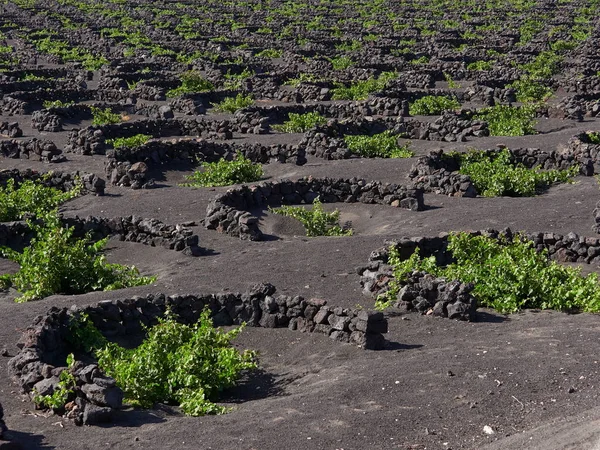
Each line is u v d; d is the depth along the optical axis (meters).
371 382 12.23
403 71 54.19
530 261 17.25
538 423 10.84
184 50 64.62
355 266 18.83
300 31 77.38
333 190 25.88
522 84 45.94
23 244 21.50
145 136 33.34
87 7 94.44
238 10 94.38
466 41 69.19
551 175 28.22
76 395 11.53
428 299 15.97
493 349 13.63
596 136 33.56
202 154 31.36
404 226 22.98
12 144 32.00
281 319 15.13
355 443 10.38
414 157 31.56
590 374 12.38
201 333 13.32
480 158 30.61
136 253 20.80
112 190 27.22
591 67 54.66
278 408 11.53
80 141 32.56
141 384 12.12
